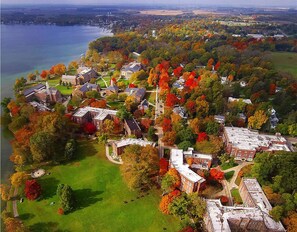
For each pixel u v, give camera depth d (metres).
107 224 105.75
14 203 114.75
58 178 130.00
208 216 99.50
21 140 139.12
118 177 131.38
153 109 196.12
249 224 99.44
